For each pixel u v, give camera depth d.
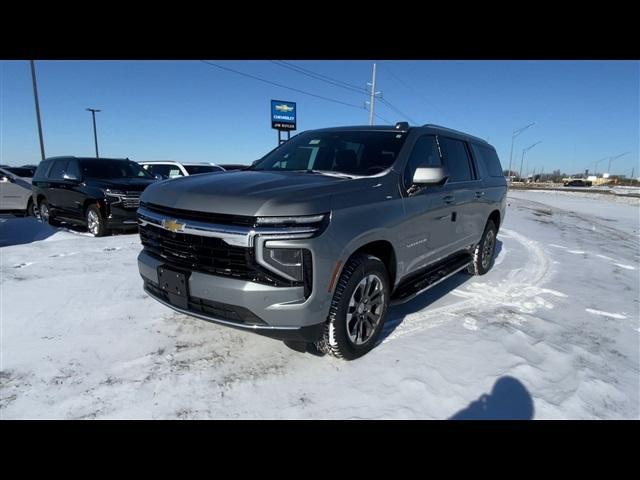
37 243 7.26
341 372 2.99
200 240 2.71
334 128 4.42
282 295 2.59
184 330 3.59
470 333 3.81
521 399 2.78
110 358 3.08
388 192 3.38
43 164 10.33
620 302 5.10
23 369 2.89
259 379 2.86
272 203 2.57
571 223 14.80
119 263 5.84
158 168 14.76
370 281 3.16
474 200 5.14
